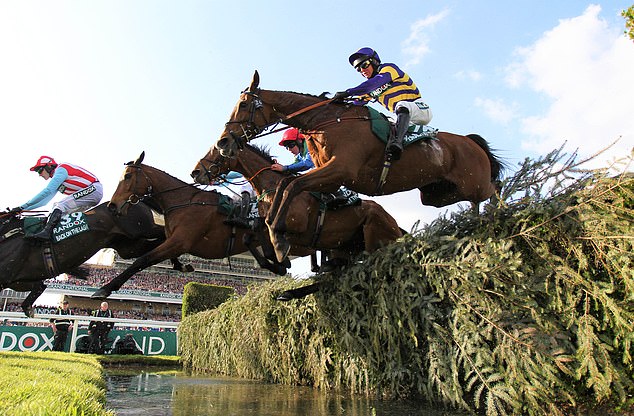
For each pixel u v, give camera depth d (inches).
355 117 144.9
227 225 203.6
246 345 248.7
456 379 118.0
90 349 382.3
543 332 104.4
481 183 162.2
